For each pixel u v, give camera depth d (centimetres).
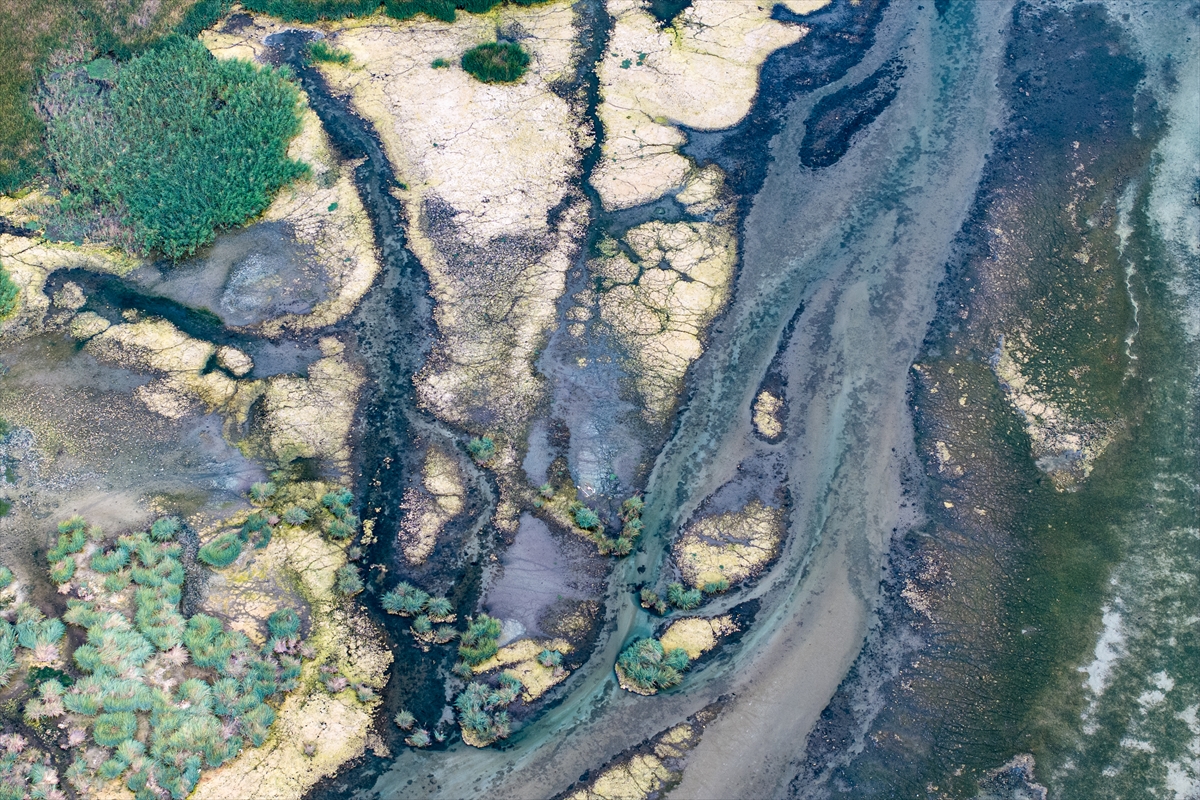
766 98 2403
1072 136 2309
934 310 2022
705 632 1627
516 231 2136
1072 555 1709
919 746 1511
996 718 1538
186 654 1566
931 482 1791
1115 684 1566
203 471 1788
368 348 1969
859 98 2403
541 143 2292
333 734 1519
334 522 1738
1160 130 2317
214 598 1638
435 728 1534
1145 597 1655
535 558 1709
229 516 1733
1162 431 1848
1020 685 1570
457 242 2119
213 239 2127
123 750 1455
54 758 1452
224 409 1869
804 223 2167
